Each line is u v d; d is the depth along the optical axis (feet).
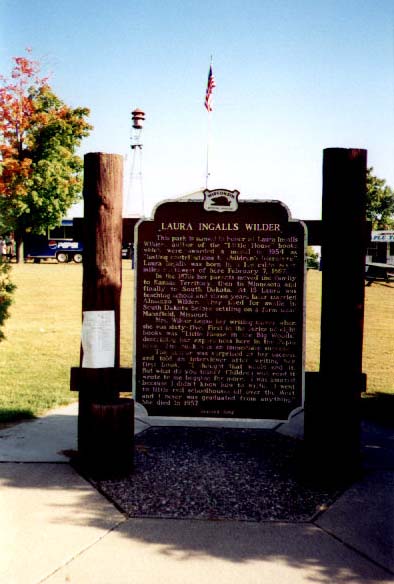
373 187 152.87
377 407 22.31
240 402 17.26
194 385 17.31
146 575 10.79
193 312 17.21
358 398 15.57
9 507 13.48
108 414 15.21
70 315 48.03
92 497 14.14
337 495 14.47
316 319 48.34
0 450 17.19
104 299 15.81
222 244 17.07
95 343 15.78
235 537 12.27
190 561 11.30
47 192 125.90
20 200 114.42
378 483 15.21
